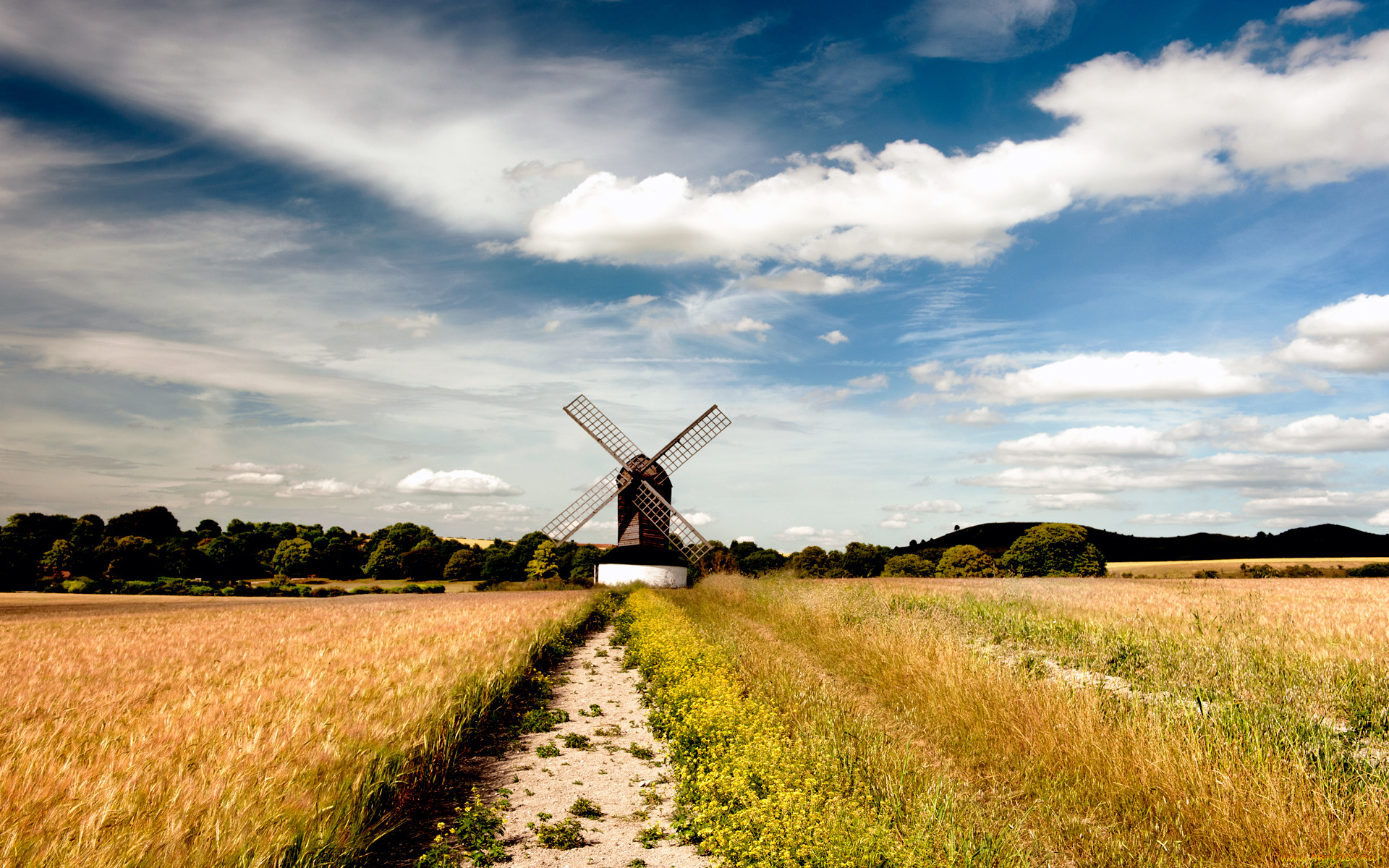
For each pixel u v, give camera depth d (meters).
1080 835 5.62
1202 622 15.38
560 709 12.04
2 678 11.84
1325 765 6.20
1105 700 8.19
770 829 5.13
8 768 5.83
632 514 50.62
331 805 5.54
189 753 6.49
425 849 6.16
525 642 16.14
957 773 6.98
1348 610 21.39
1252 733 6.72
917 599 21.94
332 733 7.09
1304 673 9.54
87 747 7.01
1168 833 5.58
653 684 12.65
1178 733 6.76
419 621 22.73
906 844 4.98
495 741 9.89
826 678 11.50
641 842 6.32
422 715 8.26
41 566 67.75
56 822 4.87
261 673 11.35
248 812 5.13
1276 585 39.62
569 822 6.69
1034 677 9.71
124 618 28.83
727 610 23.20
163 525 95.38
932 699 9.17
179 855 4.48
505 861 5.89
